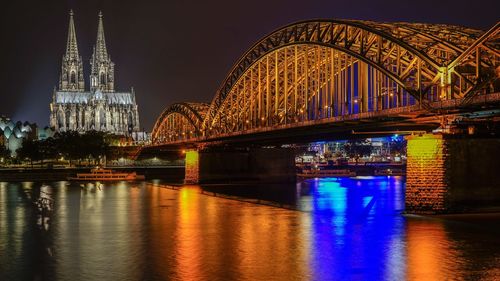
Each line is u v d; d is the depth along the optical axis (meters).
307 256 53.91
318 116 107.19
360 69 90.88
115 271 49.69
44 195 128.25
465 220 70.88
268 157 167.00
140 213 90.06
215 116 158.38
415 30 80.94
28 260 54.31
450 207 74.38
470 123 75.88
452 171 74.50
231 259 53.22
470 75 74.19
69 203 108.50
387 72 81.00
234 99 151.12
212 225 75.06
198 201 109.94
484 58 73.50
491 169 75.38
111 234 68.75
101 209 96.88
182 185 158.88
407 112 77.44
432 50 80.81
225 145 164.00
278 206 98.81
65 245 61.78
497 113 71.94
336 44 96.00
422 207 75.62
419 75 75.94
